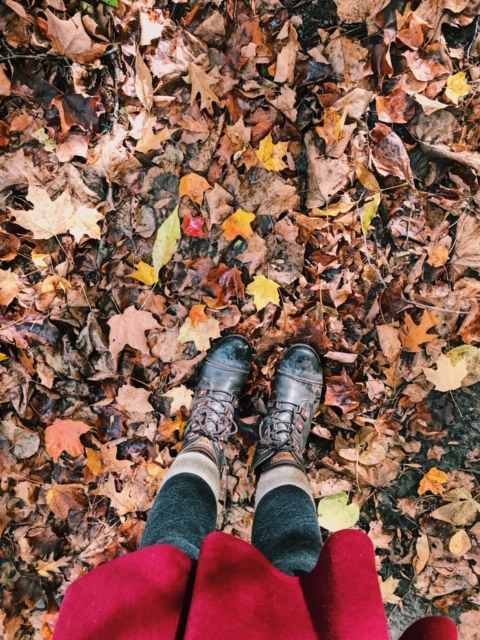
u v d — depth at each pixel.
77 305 1.51
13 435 1.53
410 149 1.46
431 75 1.43
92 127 1.47
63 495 1.55
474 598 1.53
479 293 1.48
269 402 1.56
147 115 1.47
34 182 1.48
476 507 1.52
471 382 1.51
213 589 0.70
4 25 1.41
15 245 1.49
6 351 1.51
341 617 0.70
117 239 1.52
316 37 1.45
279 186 1.47
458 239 1.47
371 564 0.78
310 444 1.58
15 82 1.44
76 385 1.54
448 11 1.39
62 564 1.55
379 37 1.42
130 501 1.55
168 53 1.44
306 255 1.51
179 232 1.47
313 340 1.53
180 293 1.53
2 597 1.55
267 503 1.32
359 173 1.45
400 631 1.56
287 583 0.81
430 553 1.54
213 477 1.38
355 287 1.51
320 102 1.44
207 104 1.44
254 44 1.42
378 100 1.44
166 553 0.82
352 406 1.53
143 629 0.71
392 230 1.49
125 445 1.57
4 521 1.54
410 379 1.53
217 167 1.49
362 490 1.55
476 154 1.43
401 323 1.51
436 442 1.54
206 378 1.54
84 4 1.42
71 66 1.44
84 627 0.71
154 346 1.54
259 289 1.49
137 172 1.50
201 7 1.42
